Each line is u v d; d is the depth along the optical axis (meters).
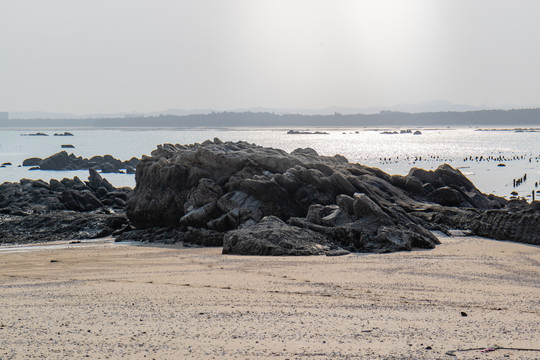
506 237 44.53
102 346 17.86
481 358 16.44
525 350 17.25
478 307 24.27
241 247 40.56
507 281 30.45
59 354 17.02
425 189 59.50
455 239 45.06
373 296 26.45
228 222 48.38
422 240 41.47
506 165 144.12
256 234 41.38
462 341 18.33
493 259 36.84
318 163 54.88
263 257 38.66
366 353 16.94
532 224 43.38
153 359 16.50
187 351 17.27
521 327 20.34
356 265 35.00
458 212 51.59
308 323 20.89
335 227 42.38
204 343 18.14
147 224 54.06
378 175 60.09
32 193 72.06
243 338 18.75
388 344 17.95
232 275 32.09
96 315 22.38
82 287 28.84
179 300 25.31
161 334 19.31
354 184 52.53
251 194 49.31
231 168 52.09
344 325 20.56
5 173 124.19
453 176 63.72
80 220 55.38
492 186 96.69
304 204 49.59
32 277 32.75
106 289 28.19
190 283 29.78
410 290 28.05
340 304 24.55
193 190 51.53
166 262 37.53
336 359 16.39
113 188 84.69
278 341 18.36
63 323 21.00
